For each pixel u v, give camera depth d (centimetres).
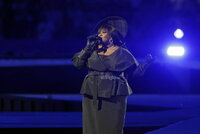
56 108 3272
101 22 1441
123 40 1446
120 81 1420
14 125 2088
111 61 1409
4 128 2050
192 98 3441
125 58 1412
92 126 1445
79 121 2217
